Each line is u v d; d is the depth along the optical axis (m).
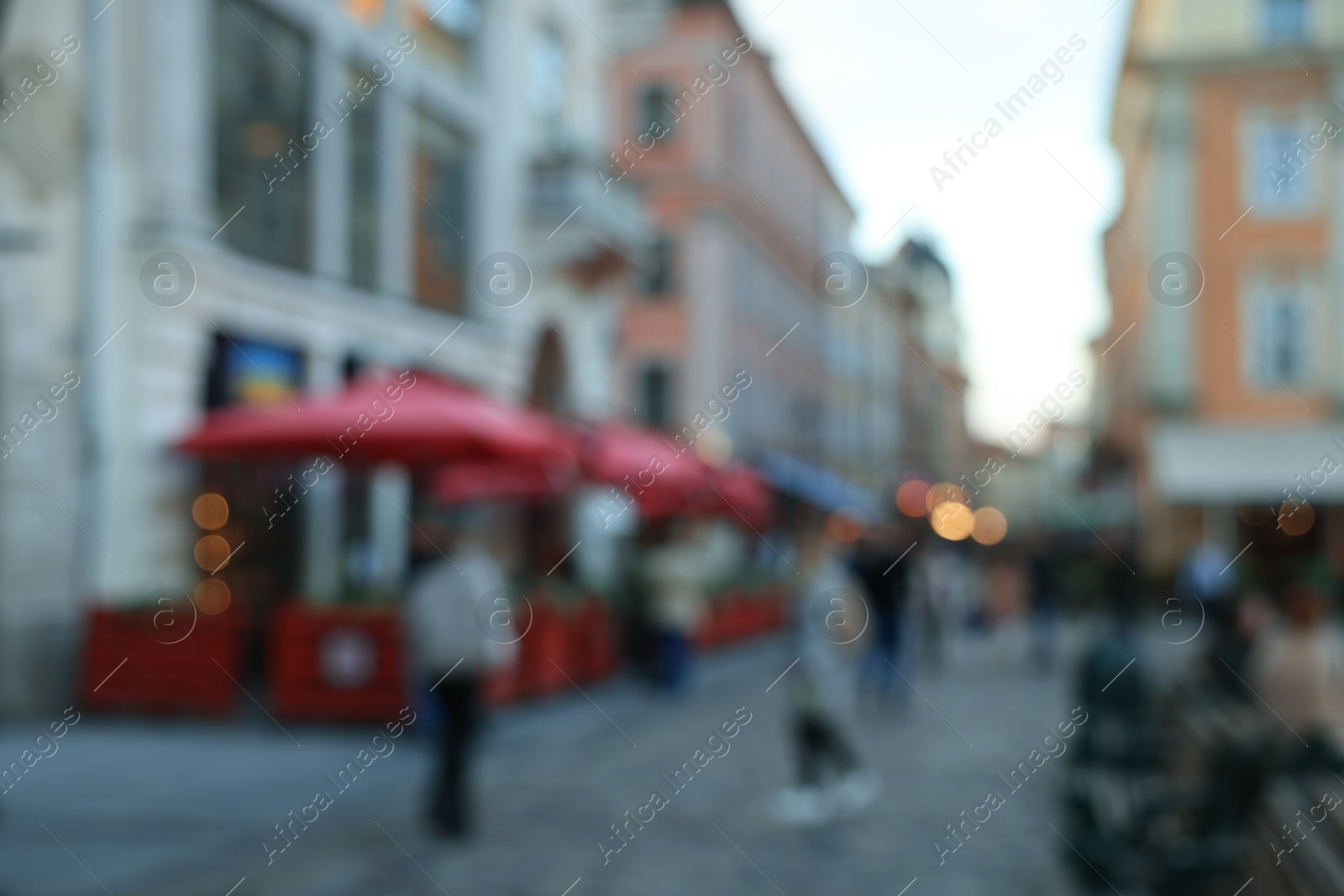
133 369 13.15
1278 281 31.53
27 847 6.78
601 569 22.14
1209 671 7.26
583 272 23.17
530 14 21.97
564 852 7.10
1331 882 3.58
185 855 6.66
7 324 11.73
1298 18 31.48
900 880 6.56
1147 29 34.31
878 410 61.09
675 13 34.31
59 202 12.33
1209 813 4.95
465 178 20.27
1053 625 19.62
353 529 16.92
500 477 16.08
